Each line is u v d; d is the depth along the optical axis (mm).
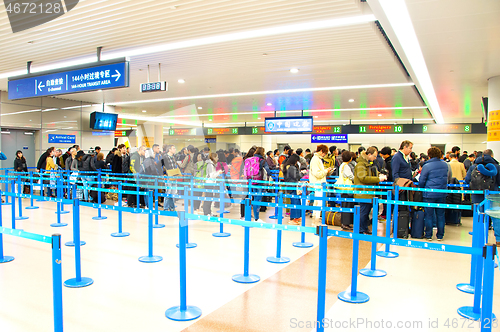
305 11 4988
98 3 4930
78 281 3770
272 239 5883
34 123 12484
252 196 7023
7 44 6809
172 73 8891
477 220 3713
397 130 17422
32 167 12359
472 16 4977
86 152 14094
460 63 7523
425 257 4945
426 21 5176
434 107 13922
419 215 5988
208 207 6227
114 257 4754
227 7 4930
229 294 3535
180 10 5078
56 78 7426
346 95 11742
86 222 7211
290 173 7449
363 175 6059
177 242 5594
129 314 3062
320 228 2596
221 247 5328
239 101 13367
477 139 19422
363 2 5000
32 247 5227
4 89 11539
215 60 7617
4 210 8656
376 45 6430
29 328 2803
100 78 6863
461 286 3795
